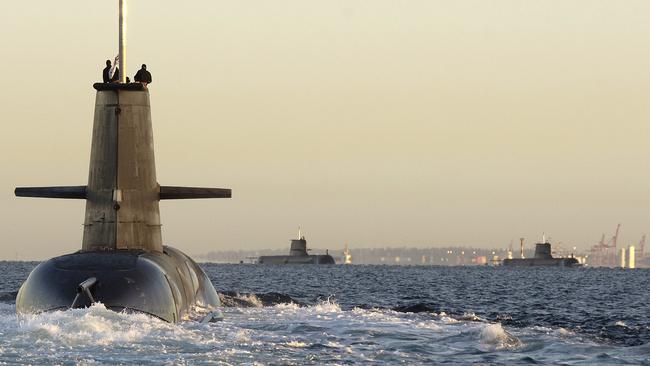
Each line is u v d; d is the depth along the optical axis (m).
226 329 103.19
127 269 106.31
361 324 115.00
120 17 118.56
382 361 88.88
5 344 85.94
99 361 81.19
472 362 89.81
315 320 118.56
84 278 104.31
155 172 119.31
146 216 117.12
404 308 158.62
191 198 120.44
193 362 82.31
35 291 104.62
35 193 116.19
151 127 118.44
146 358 83.06
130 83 115.56
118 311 101.25
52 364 79.56
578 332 119.44
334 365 85.69
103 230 115.56
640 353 96.19
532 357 93.12
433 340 102.44
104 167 115.69
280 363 84.75
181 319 110.81
